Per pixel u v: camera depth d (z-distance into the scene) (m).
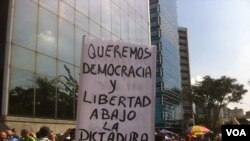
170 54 121.75
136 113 5.87
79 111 5.80
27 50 17.30
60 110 19.72
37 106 17.73
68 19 21.30
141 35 33.47
